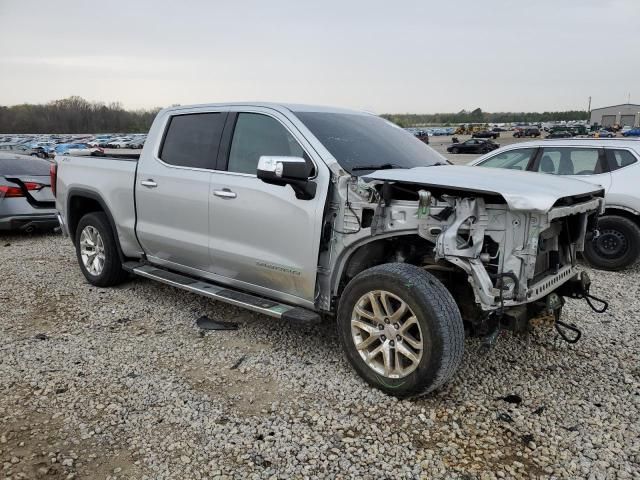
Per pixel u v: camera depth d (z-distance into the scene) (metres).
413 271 3.32
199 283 4.66
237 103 4.42
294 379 3.71
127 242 5.30
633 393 3.59
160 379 3.71
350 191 3.57
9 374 3.76
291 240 3.82
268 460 2.85
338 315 3.68
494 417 3.27
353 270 3.80
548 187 3.32
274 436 3.05
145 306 5.20
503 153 7.78
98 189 5.44
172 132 4.82
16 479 2.66
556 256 3.64
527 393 3.57
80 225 5.82
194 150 4.58
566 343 4.39
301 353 4.13
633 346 4.36
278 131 4.07
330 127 4.11
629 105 119.56
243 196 4.07
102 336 4.46
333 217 3.67
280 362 3.98
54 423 3.16
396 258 3.86
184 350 4.20
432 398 3.48
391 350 3.44
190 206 4.50
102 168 5.43
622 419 3.27
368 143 4.17
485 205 3.21
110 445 2.96
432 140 78.88
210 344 4.31
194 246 4.53
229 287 4.58
